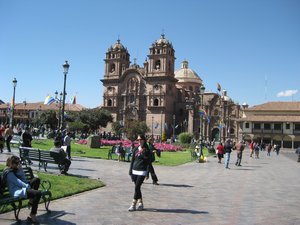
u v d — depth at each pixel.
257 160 45.38
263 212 12.62
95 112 104.25
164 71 117.94
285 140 101.19
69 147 27.84
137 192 12.09
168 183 19.17
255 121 102.75
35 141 49.94
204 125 117.81
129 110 123.00
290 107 104.56
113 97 125.88
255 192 17.16
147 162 12.33
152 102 118.56
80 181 17.05
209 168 29.59
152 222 10.58
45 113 106.75
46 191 10.83
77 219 10.56
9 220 10.08
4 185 10.49
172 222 10.68
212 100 119.88
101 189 15.93
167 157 40.22
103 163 28.25
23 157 20.89
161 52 119.12
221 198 15.13
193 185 18.77
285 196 16.28
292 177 24.92
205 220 11.10
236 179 22.33
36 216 10.66
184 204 13.52
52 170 21.00
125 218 10.93
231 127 117.81
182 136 78.38
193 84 140.75
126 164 28.59
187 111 123.31
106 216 11.08
